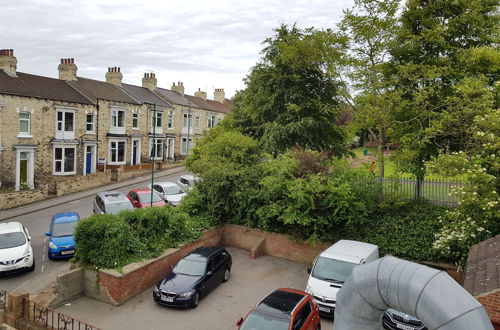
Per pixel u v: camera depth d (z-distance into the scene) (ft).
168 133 151.74
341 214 50.65
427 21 53.11
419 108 51.80
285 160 53.67
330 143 73.56
